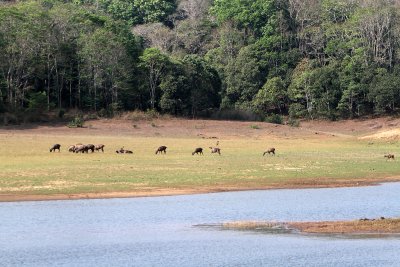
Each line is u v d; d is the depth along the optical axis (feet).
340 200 205.16
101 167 273.95
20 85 514.27
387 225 162.91
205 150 373.40
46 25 536.83
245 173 263.90
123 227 164.04
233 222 169.27
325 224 165.37
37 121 488.44
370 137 458.50
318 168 284.82
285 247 143.84
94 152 349.41
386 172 276.62
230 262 132.57
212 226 164.66
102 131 472.85
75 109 534.78
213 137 467.52
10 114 484.74
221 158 323.57
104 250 141.38
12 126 470.39
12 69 506.07
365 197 211.82
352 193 221.66
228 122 523.29
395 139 443.73
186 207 191.21
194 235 154.81
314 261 133.80
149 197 209.46
